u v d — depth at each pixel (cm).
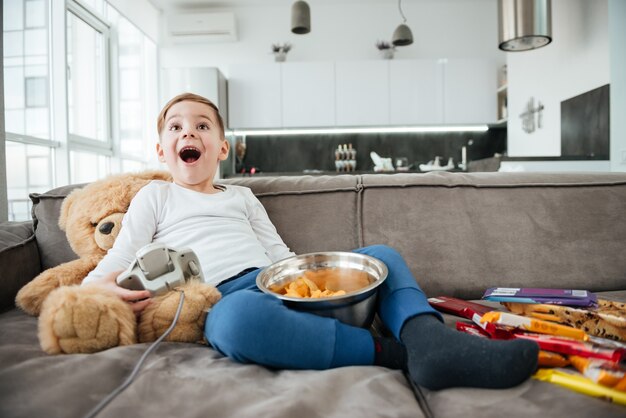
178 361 62
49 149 272
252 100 426
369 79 424
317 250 110
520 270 103
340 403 51
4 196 152
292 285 76
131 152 397
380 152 464
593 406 48
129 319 70
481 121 424
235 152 458
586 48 294
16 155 241
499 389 54
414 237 108
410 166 463
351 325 68
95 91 339
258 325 61
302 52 459
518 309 79
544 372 56
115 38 358
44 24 270
